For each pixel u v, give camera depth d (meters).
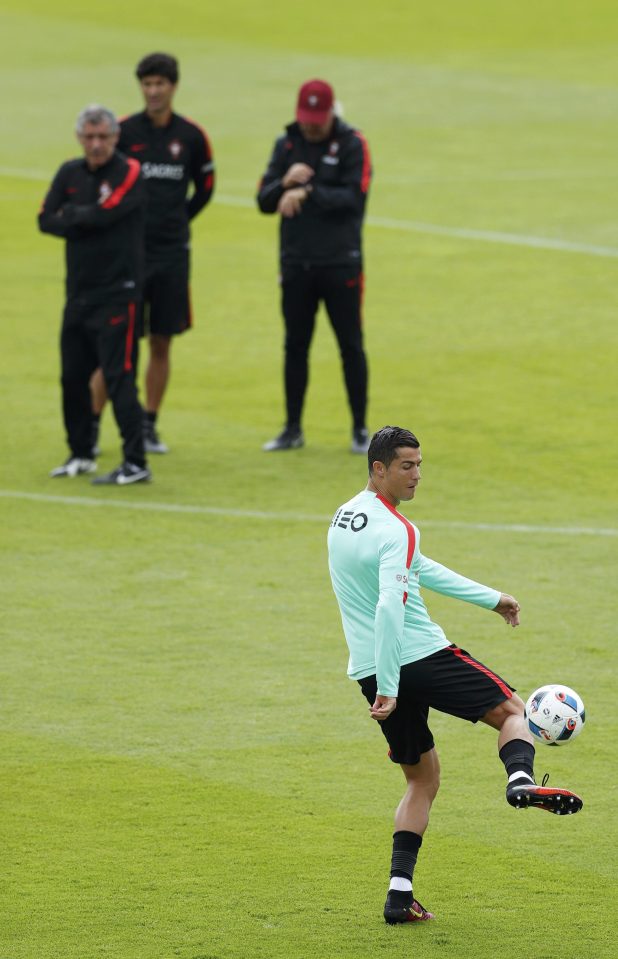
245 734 27.08
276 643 31.34
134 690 28.97
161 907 21.12
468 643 31.22
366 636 20.92
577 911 21.06
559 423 48.19
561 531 38.28
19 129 104.38
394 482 20.95
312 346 59.00
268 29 139.62
